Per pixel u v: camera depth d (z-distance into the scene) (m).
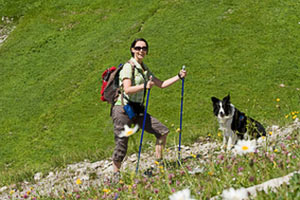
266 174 4.03
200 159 6.43
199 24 26.66
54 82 24.67
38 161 17.45
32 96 23.84
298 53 21.95
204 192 3.83
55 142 18.75
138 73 6.27
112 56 25.73
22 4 37.00
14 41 31.94
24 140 19.59
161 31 27.14
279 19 25.30
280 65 21.20
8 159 18.09
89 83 23.33
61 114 21.03
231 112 7.82
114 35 28.94
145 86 5.93
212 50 23.69
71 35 31.22
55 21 33.62
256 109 17.84
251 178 3.40
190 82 21.31
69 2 35.88
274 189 3.53
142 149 10.27
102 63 25.33
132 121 6.38
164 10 30.12
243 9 27.12
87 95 22.28
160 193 4.42
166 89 21.03
